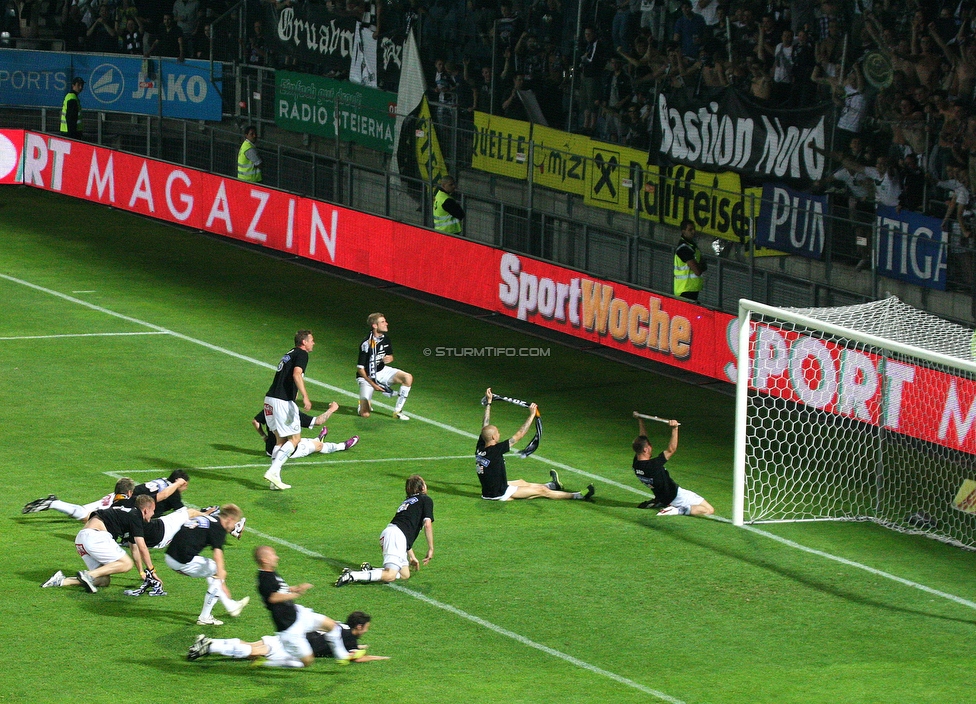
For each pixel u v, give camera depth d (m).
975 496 54.66
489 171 92.69
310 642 39.25
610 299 75.06
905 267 70.94
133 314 77.38
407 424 62.91
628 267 80.44
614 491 55.75
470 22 98.25
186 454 57.34
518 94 94.06
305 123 105.69
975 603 46.38
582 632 42.84
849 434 62.56
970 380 56.91
